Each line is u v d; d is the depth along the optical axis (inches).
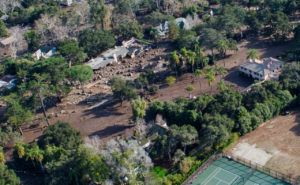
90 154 4795.8
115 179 4507.9
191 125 5905.5
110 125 6894.7
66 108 7810.0
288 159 5295.3
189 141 5344.5
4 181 5088.6
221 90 6973.4
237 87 7416.3
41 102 7091.5
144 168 4753.9
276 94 6378.0
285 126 6018.7
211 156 5482.3
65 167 5078.7
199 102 6131.9
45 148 5703.7
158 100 7445.9
